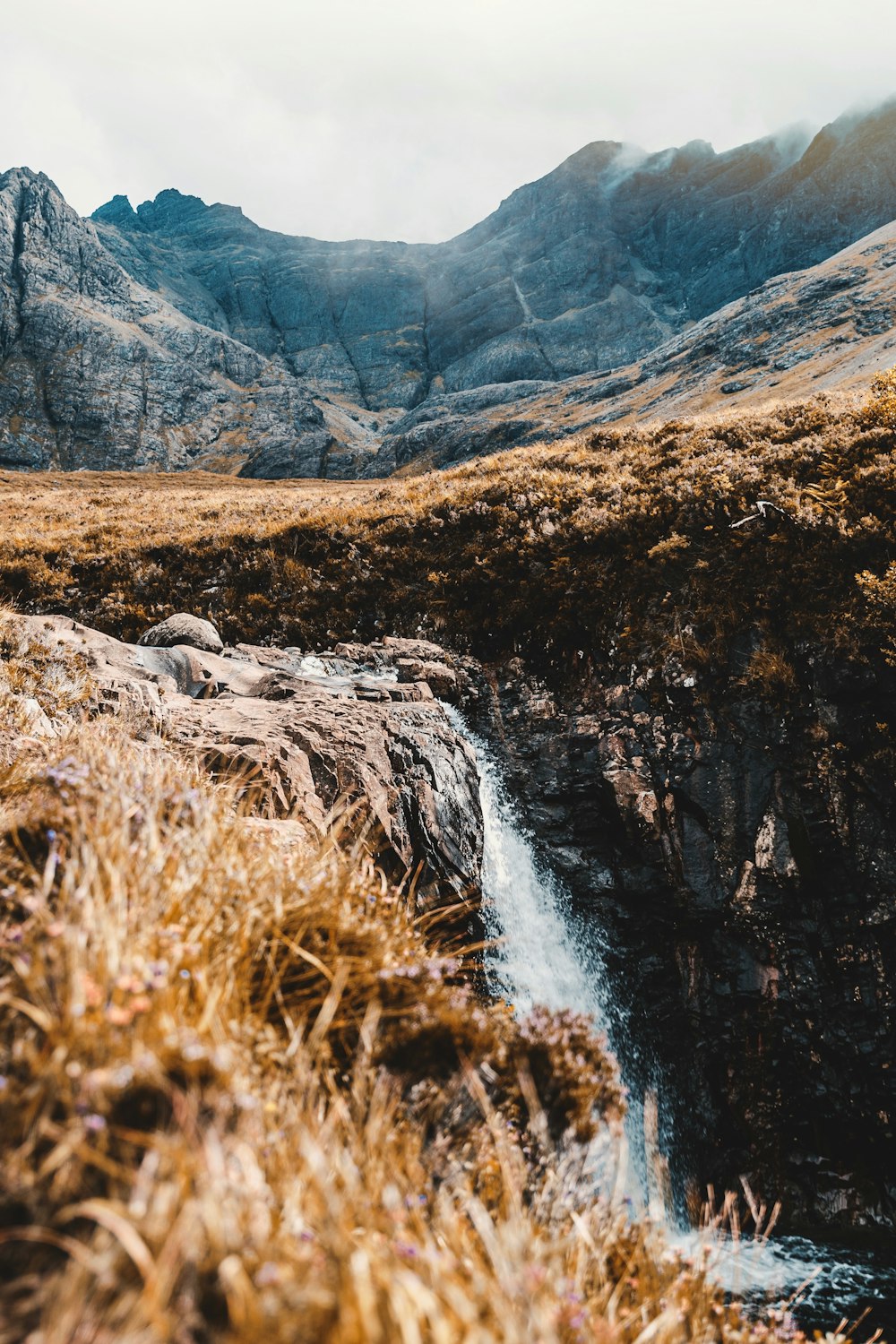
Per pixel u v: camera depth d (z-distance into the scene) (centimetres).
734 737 1375
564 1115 321
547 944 1198
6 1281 154
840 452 1786
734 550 1647
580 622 1741
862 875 1193
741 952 1199
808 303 12794
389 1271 171
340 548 2259
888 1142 1038
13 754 476
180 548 2372
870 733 1288
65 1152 170
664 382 14162
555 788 1445
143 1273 146
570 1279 242
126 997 228
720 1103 1125
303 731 950
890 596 1338
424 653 1756
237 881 354
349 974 328
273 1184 204
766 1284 784
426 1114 294
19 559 2394
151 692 1010
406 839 952
